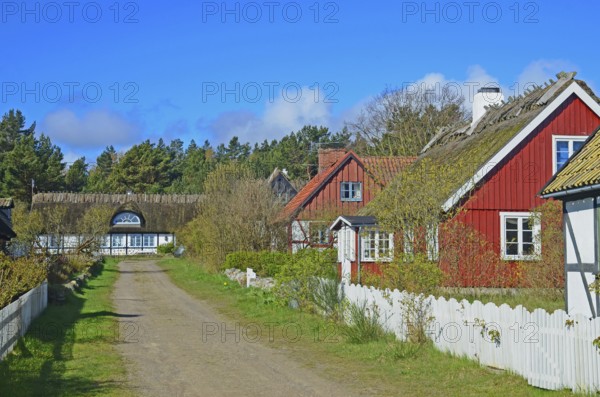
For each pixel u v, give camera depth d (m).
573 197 17.86
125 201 88.25
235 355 16.03
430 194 21.59
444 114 64.00
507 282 24.86
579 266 17.56
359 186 47.69
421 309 15.70
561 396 10.70
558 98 26.48
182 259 65.38
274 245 43.44
